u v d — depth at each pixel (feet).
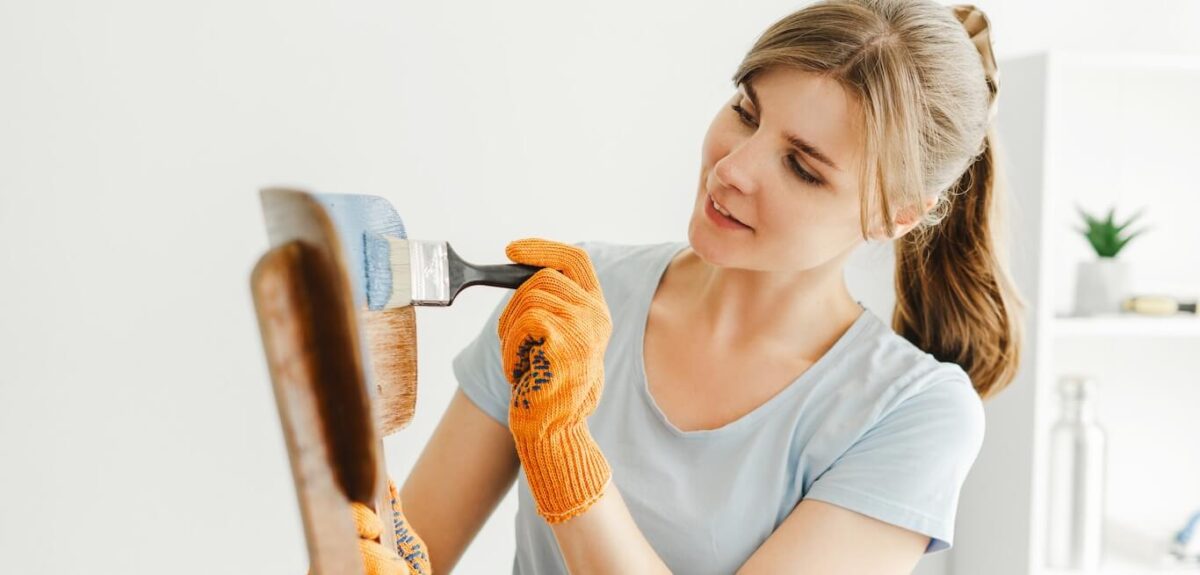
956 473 3.38
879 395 3.46
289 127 5.12
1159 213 6.30
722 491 3.46
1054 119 5.44
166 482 5.14
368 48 5.19
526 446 2.58
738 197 3.05
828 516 3.28
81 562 5.08
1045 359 5.55
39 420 4.97
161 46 4.92
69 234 4.92
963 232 3.95
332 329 1.54
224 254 5.09
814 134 2.93
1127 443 6.45
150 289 5.02
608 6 5.49
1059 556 5.83
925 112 3.07
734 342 3.64
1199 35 6.39
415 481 3.75
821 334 3.67
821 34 2.96
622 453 3.58
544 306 2.55
